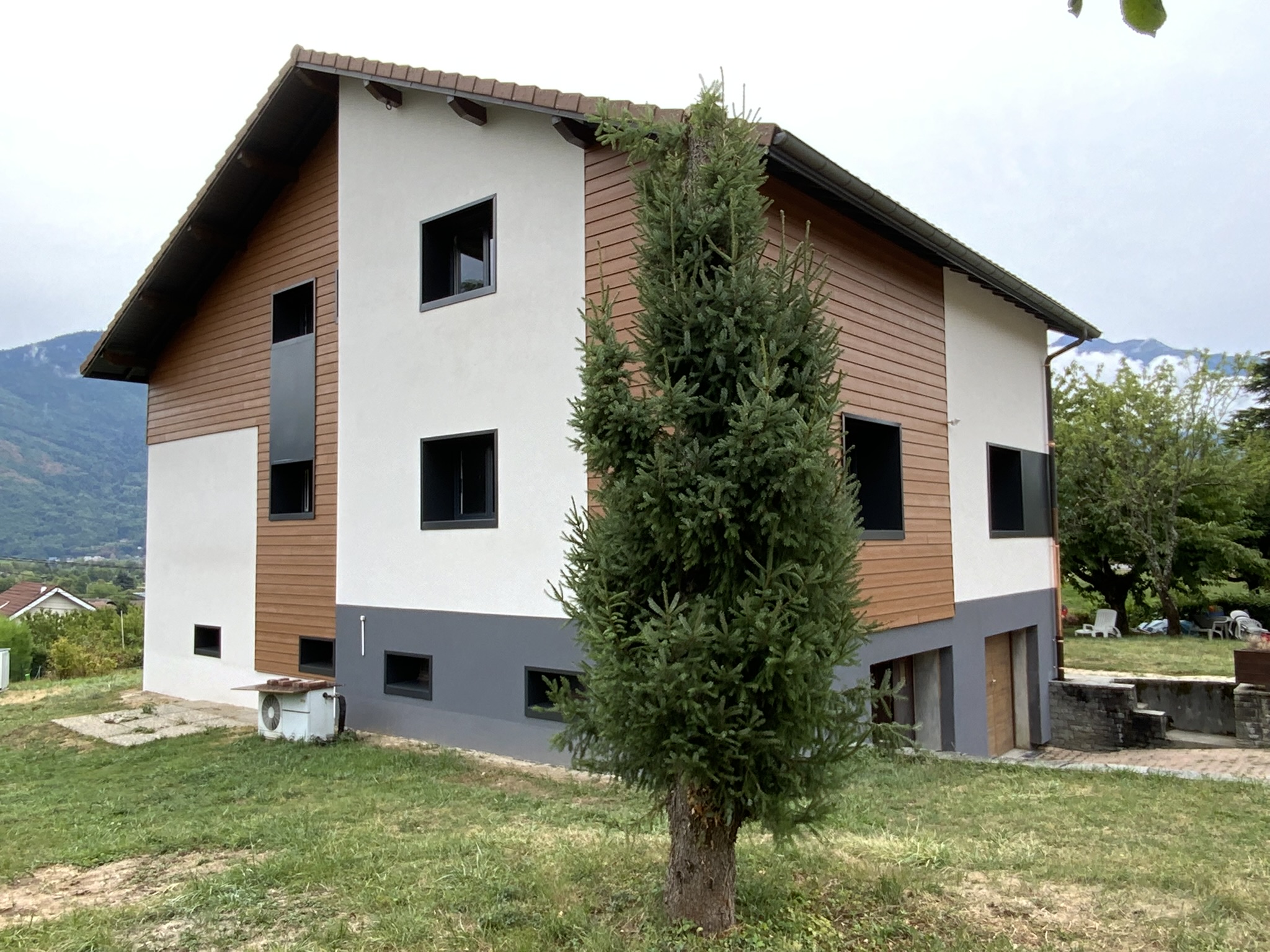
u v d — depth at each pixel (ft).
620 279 27.78
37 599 177.17
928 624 36.11
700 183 14.61
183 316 46.80
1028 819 22.80
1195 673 52.54
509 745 30.04
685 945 13.03
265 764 29.81
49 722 40.75
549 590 29.25
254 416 42.01
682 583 13.82
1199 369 73.10
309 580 38.29
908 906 14.93
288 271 40.47
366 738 33.83
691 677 12.28
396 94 34.78
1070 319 47.01
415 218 34.45
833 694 13.20
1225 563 73.72
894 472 34.60
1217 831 21.71
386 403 35.12
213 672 43.70
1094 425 74.79
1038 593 48.21
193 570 45.52
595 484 28.25
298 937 14.02
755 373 13.20
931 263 38.37
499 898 15.26
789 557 13.21
